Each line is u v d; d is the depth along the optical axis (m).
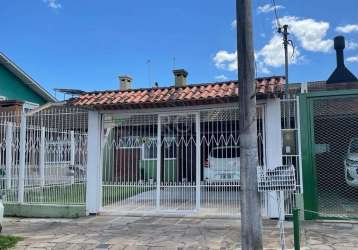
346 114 10.55
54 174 12.56
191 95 11.05
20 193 12.57
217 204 11.29
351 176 10.43
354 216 10.22
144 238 9.01
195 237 8.98
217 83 11.63
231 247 8.12
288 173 6.46
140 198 11.91
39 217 12.22
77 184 12.33
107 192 12.12
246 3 6.77
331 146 10.59
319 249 7.77
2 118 13.30
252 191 6.53
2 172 12.81
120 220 11.14
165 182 11.71
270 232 9.24
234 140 11.24
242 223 6.55
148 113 11.88
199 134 11.50
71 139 12.66
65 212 12.12
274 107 10.75
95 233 9.65
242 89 6.70
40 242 8.91
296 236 6.57
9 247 8.54
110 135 12.25
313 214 10.38
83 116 12.77
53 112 13.07
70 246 8.53
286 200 10.55
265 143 10.76
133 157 12.03
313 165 10.53
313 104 10.70
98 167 12.12
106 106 11.69
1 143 13.01
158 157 11.77
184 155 11.61
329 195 10.48
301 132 10.64
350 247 7.89
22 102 19.17
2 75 25.92
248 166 6.57
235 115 11.25
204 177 11.41
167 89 11.91
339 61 20.72
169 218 11.24
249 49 6.72
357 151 10.51
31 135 12.88
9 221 11.62
